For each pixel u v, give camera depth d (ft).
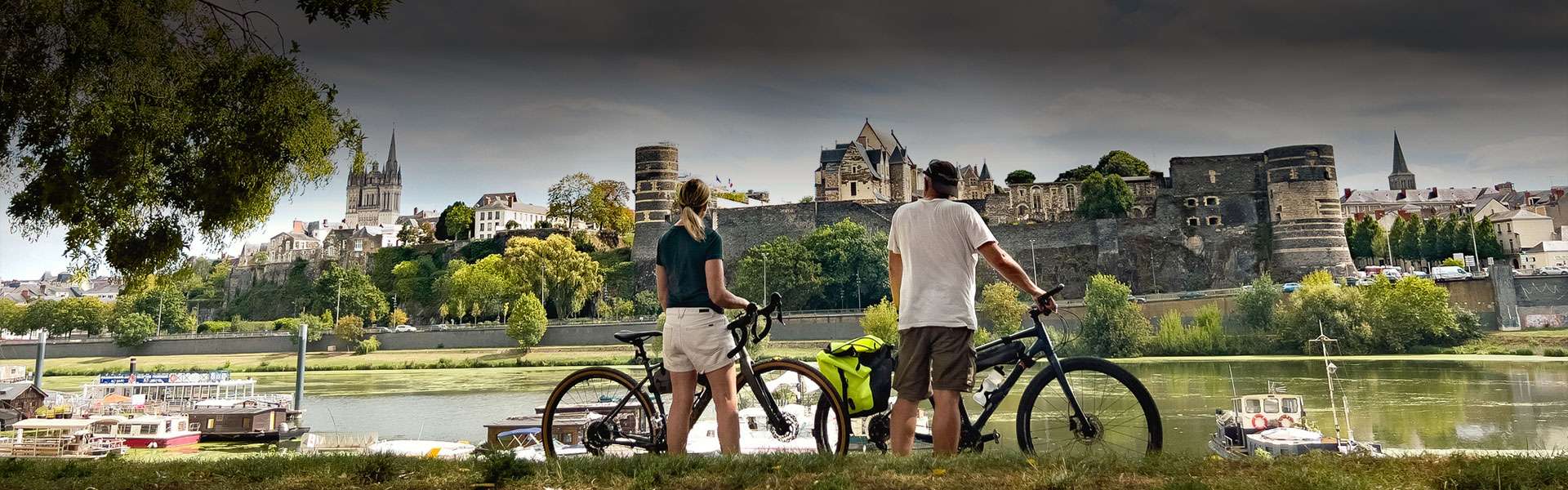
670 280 23.98
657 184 442.91
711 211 440.04
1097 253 377.09
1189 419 134.62
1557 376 183.93
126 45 35.96
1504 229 401.70
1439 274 291.99
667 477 19.81
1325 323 253.03
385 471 21.17
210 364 311.88
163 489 20.65
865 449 24.81
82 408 164.04
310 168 41.04
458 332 323.78
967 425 22.85
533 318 302.45
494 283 380.17
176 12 37.81
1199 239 376.68
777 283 359.05
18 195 36.19
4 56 34.37
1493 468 18.79
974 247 22.31
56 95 35.22
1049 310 22.26
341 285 444.96
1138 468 19.45
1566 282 265.13
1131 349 259.60
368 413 177.37
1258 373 205.57
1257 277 369.30
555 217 501.56
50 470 22.91
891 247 23.62
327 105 41.47
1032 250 384.68
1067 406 22.02
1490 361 222.48
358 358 312.91
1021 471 19.52
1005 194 435.94
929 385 22.03
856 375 22.93
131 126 36.22
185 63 37.70
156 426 139.54
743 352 23.90
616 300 407.44
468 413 175.01
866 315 285.84
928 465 20.17
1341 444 95.09
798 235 420.36
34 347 340.18
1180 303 293.43
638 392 24.68
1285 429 105.19
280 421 154.61
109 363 321.11
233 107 38.40
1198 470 19.34
